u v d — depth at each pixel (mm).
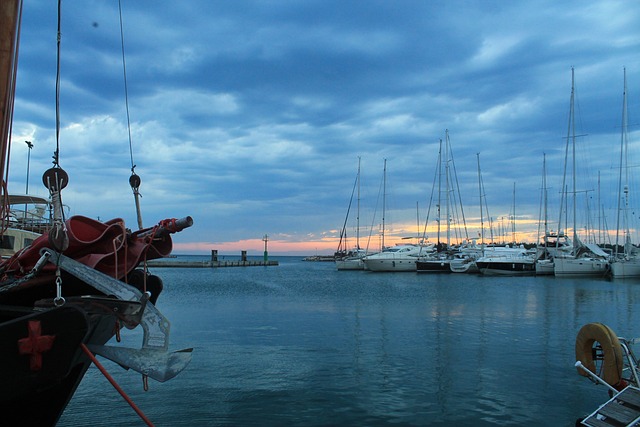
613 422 7496
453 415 10953
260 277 76562
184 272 96875
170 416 10852
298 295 42688
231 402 11828
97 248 5477
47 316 4145
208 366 15336
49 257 4898
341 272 88688
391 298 39562
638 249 71938
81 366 5145
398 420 10672
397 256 79875
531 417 10844
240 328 23469
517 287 51219
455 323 25062
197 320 26328
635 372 8367
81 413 11008
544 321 25875
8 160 5152
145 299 4898
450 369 14938
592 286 52281
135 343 18172
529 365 15414
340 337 20750
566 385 13156
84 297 4656
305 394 12414
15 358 4035
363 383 13438
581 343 9227
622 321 26000
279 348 18219
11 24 4758
